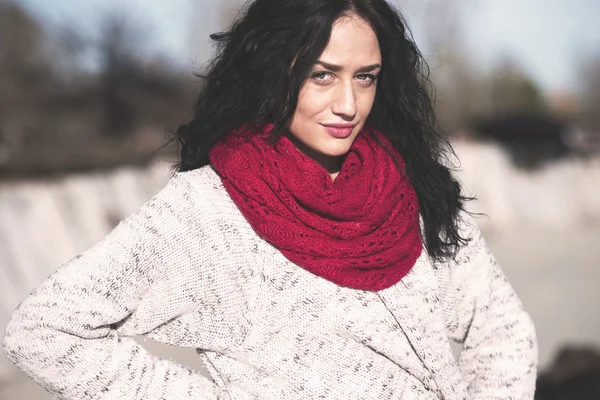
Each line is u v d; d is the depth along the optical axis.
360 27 1.46
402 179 1.62
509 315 1.62
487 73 15.82
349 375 1.46
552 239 10.42
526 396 1.57
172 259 1.43
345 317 1.45
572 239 10.40
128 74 11.18
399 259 1.50
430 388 1.52
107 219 6.62
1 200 5.71
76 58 10.88
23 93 9.73
